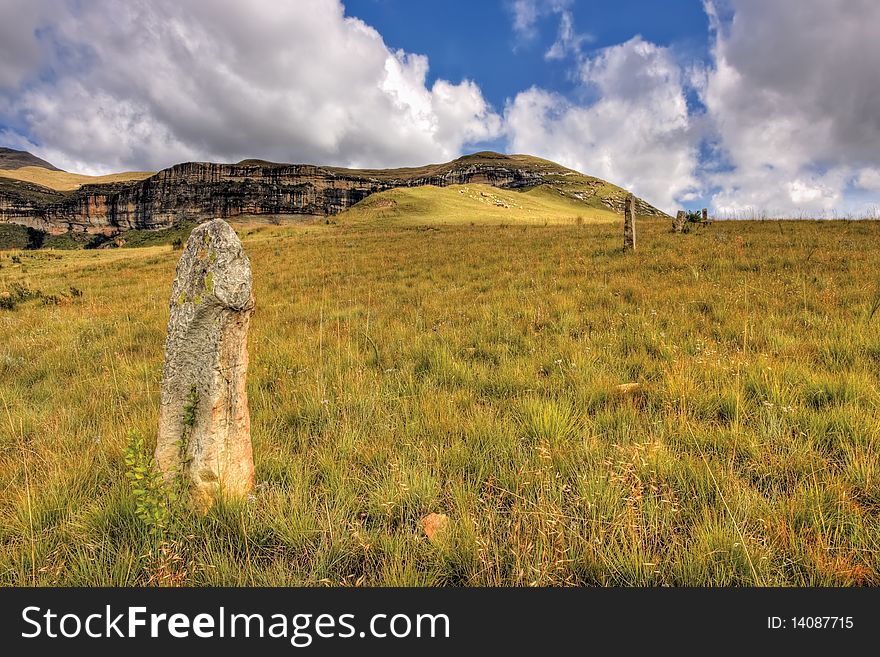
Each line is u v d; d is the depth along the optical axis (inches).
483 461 133.0
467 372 209.9
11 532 110.3
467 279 517.0
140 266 1013.2
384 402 181.6
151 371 244.7
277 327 349.7
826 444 131.0
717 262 457.1
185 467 116.6
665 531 101.0
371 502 118.9
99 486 129.7
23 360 291.0
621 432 142.7
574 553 95.5
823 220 925.8
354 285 551.5
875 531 94.4
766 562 89.0
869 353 196.9
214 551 103.7
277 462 139.9
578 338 256.8
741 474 121.2
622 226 1135.6
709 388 168.9
